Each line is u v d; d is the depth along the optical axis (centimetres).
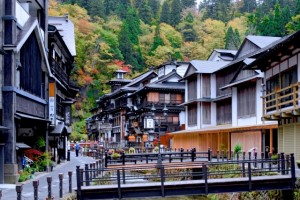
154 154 3272
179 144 5578
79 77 9888
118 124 8431
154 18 13325
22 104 2505
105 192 1819
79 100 10094
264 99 2889
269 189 1900
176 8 12719
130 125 7625
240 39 10275
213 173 2116
